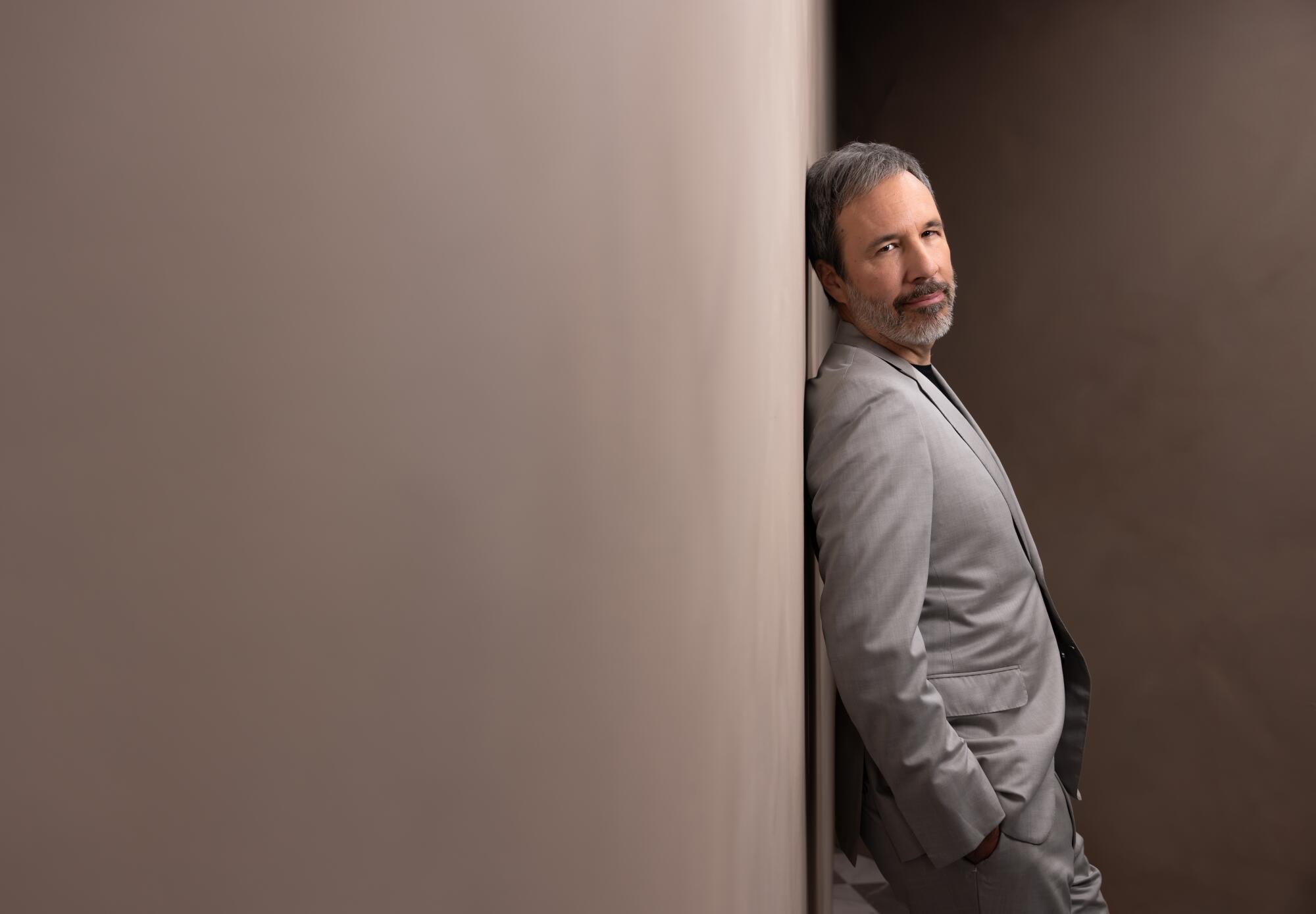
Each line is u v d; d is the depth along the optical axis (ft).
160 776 0.38
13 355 0.32
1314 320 9.39
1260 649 9.62
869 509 4.37
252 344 0.42
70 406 0.34
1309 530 9.47
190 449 0.39
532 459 0.77
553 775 0.83
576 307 0.89
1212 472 9.70
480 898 0.67
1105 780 10.03
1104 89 9.80
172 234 0.38
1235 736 9.70
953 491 4.58
